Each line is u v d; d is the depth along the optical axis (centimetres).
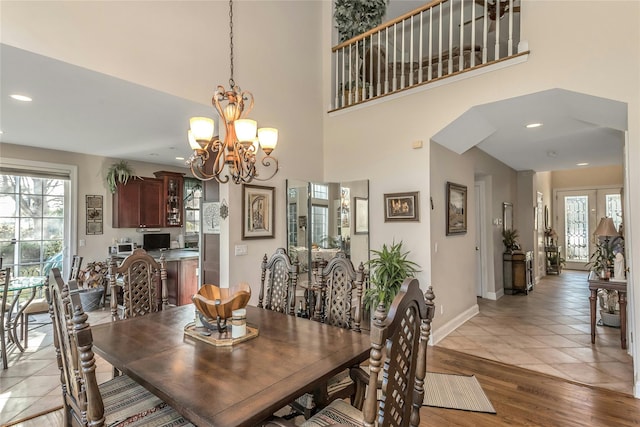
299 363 158
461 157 462
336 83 463
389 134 404
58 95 297
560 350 348
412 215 378
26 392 267
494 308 522
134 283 260
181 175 678
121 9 266
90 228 560
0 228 485
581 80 280
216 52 335
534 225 731
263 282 286
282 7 415
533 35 304
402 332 124
